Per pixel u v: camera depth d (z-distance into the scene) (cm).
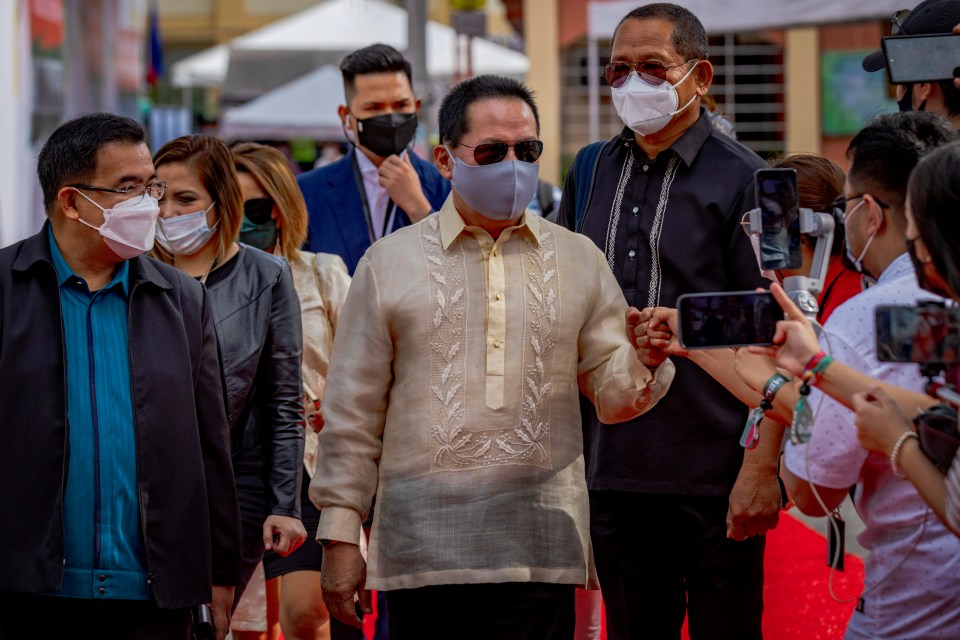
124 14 1375
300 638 539
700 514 489
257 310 504
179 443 414
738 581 489
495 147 400
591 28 1360
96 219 403
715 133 502
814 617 648
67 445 398
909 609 337
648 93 482
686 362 484
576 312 413
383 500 407
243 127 1780
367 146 668
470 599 404
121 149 405
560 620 408
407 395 406
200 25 3775
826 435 337
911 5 1121
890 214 338
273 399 506
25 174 1076
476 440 400
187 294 431
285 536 491
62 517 396
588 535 417
